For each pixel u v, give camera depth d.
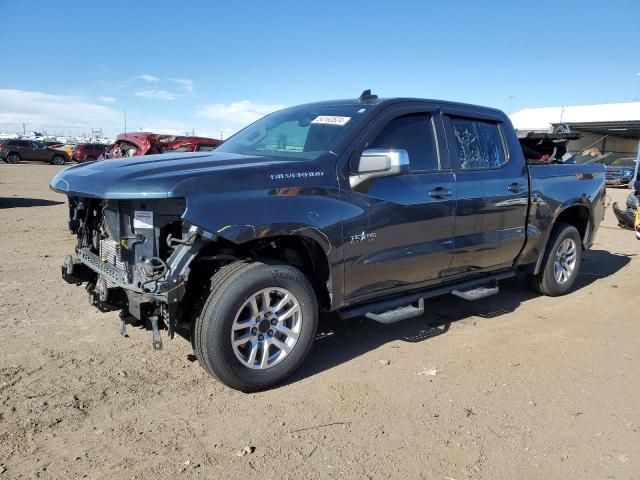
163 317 3.46
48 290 5.85
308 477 2.76
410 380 3.92
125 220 3.56
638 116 37.50
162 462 2.85
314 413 3.41
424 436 3.18
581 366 4.25
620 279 7.22
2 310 5.15
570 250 6.29
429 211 4.44
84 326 4.79
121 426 3.20
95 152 42.94
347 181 3.96
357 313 4.17
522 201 5.36
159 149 13.19
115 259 3.70
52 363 4.02
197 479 2.72
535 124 44.03
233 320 3.46
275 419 3.33
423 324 5.18
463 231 4.78
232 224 3.35
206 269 3.72
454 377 3.99
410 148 4.46
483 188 4.91
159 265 3.39
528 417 3.43
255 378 3.60
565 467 2.91
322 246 3.82
